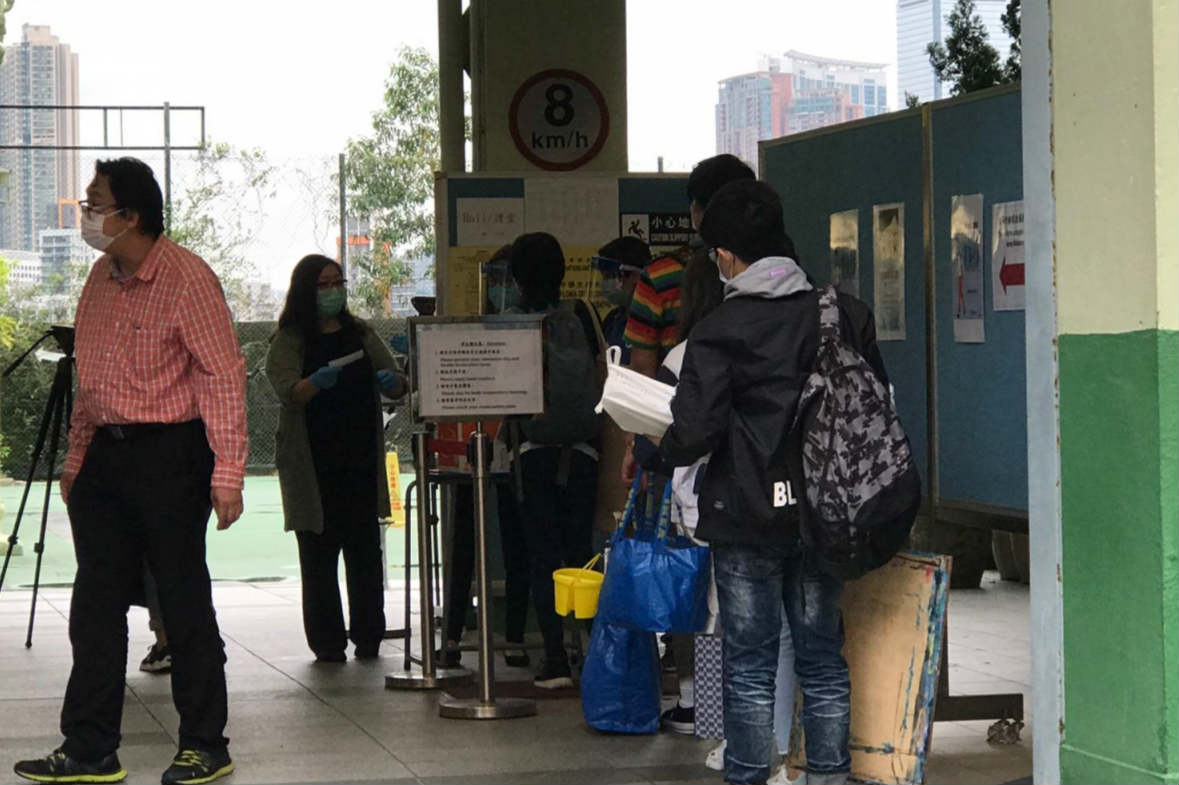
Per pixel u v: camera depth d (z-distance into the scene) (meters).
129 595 5.85
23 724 6.93
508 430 7.46
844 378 4.86
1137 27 4.60
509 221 9.20
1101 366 4.75
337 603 8.59
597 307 9.16
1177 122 4.55
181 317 5.61
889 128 6.60
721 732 6.39
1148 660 4.61
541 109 9.86
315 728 6.78
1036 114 5.03
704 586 5.67
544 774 5.90
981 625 9.74
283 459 8.46
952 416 6.32
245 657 8.78
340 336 8.61
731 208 5.05
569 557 7.44
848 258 6.91
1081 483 4.84
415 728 6.76
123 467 5.67
